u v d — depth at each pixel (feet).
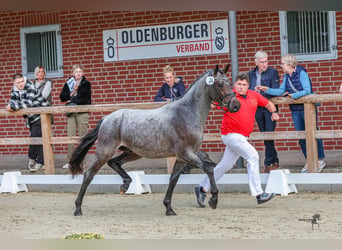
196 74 42.27
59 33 45.88
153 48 43.24
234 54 35.22
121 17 43.93
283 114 40.09
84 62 45.34
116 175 34.78
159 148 28.09
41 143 36.78
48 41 46.42
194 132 27.61
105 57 44.62
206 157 29.68
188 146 27.68
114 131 28.91
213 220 27.02
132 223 27.17
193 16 41.98
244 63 41.06
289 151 40.60
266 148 33.76
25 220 28.73
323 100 30.99
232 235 23.90
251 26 40.75
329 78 39.40
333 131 31.27
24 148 47.44
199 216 28.04
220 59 41.65
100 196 34.94
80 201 29.48
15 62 47.42
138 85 43.88
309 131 31.48
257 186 28.63
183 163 28.63
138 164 40.98
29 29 46.73
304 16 39.65
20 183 37.11
